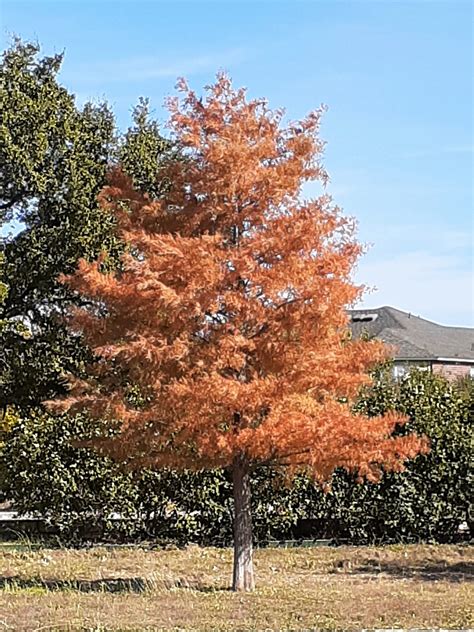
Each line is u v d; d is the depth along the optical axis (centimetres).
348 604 1053
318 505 1830
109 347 1050
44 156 2380
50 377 2352
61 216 2392
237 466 1181
